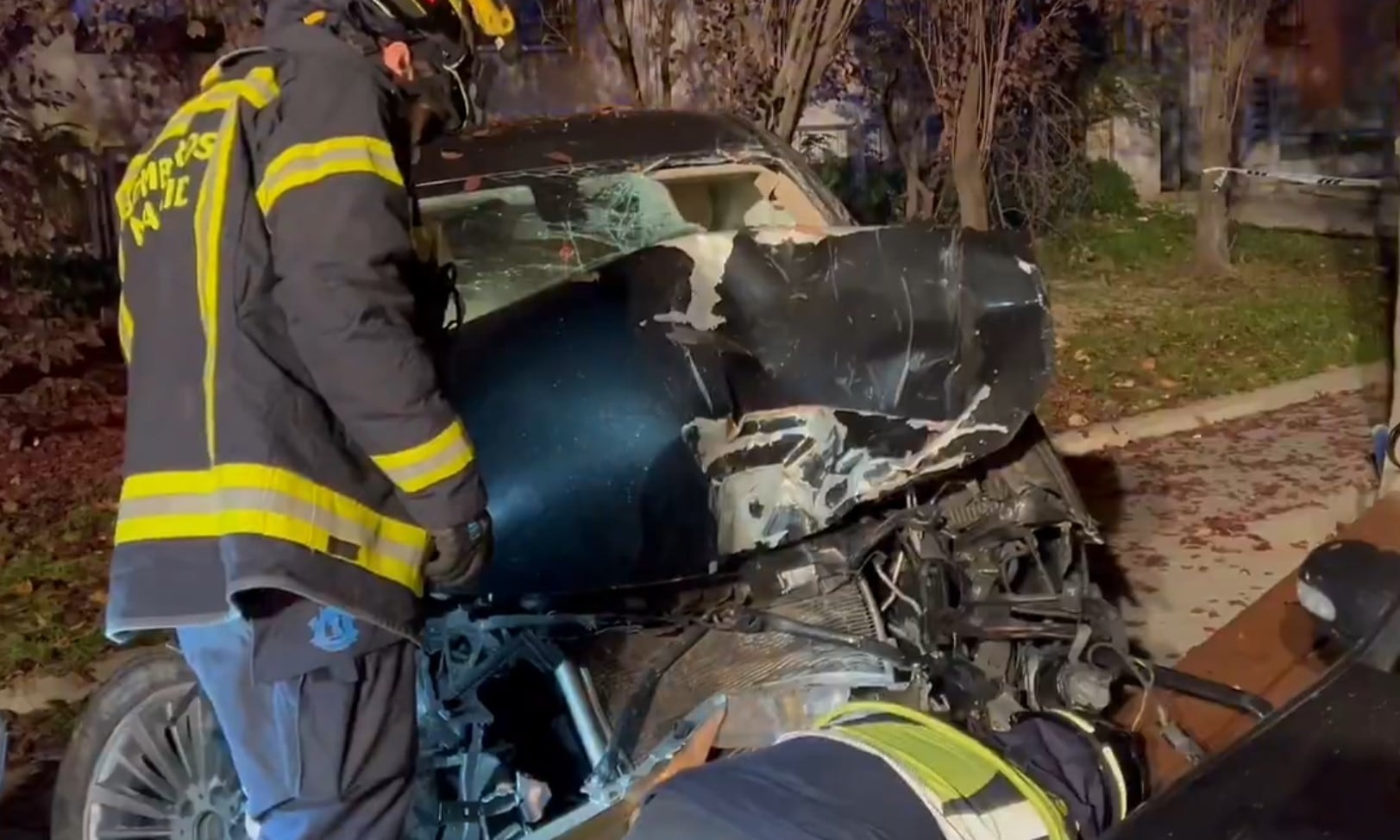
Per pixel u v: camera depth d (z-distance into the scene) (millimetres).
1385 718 2150
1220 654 3445
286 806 2412
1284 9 19141
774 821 2055
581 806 2820
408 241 2285
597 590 3002
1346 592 2596
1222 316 11570
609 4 11398
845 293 3328
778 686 3004
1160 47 17562
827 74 12547
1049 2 13578
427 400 2248
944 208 13305
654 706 3006
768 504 3125
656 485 3051
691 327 3262
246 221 2283
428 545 2447
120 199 2523
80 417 9000
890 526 3229
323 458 2307
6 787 4277
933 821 2074
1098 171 16938
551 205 4156
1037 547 3416
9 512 7188
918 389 3295
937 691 2979
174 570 2348
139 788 3111
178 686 3141
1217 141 14055
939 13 11281
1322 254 14617
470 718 2904
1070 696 3053
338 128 2252
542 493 3021
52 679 5117
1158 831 1940
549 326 3273
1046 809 2174
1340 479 7117
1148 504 6832
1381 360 9898
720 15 7988
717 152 4391
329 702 2381
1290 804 1966
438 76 2488
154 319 2416
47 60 9984
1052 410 8617
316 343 2189
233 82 2377
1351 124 19203
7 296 8742
